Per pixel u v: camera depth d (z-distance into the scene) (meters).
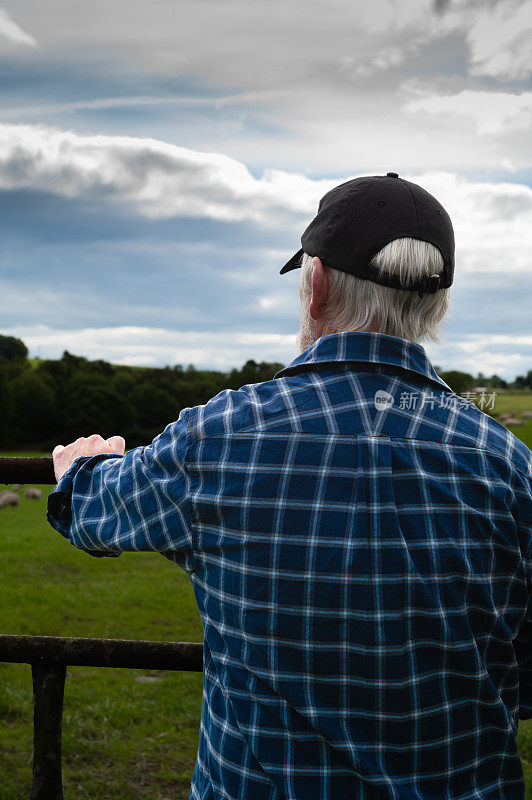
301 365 1.04
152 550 1.05
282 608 0.94
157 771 3.42
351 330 1.04
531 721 4.21
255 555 0.95
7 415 61.62
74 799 3.09
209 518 0.99
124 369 69.19
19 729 3.86
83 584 9.96
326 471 0.96
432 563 0.94
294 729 0.94
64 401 62.22
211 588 1.00
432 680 0.95
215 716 1.02
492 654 1.00
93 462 1.17
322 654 0.93
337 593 0.93
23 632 7.50
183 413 1.06
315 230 1.06
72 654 1.43
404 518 0.95
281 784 0.93
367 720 0.93
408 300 1.03
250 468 0.97
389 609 0.93
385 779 0.92
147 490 1.04
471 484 0.98
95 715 4.24
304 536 0.94
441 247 1.03
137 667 1.42
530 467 1.04
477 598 0.97
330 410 0.99
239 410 1.01
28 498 22.02
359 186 1.04
